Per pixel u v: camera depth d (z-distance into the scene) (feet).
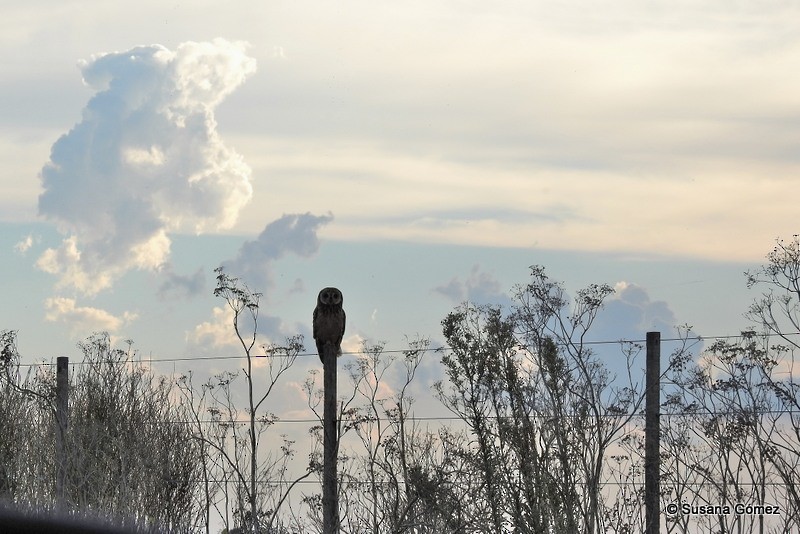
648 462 52.03
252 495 56.49
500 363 55.01
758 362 51.65
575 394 53.31
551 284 55.31
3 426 68.33
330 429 57.41
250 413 58.44
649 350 53.26
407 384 56.90
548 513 52.47
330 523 55.36
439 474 54.29
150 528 49.26
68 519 37.14
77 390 69.56
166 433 64.44
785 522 50.06
